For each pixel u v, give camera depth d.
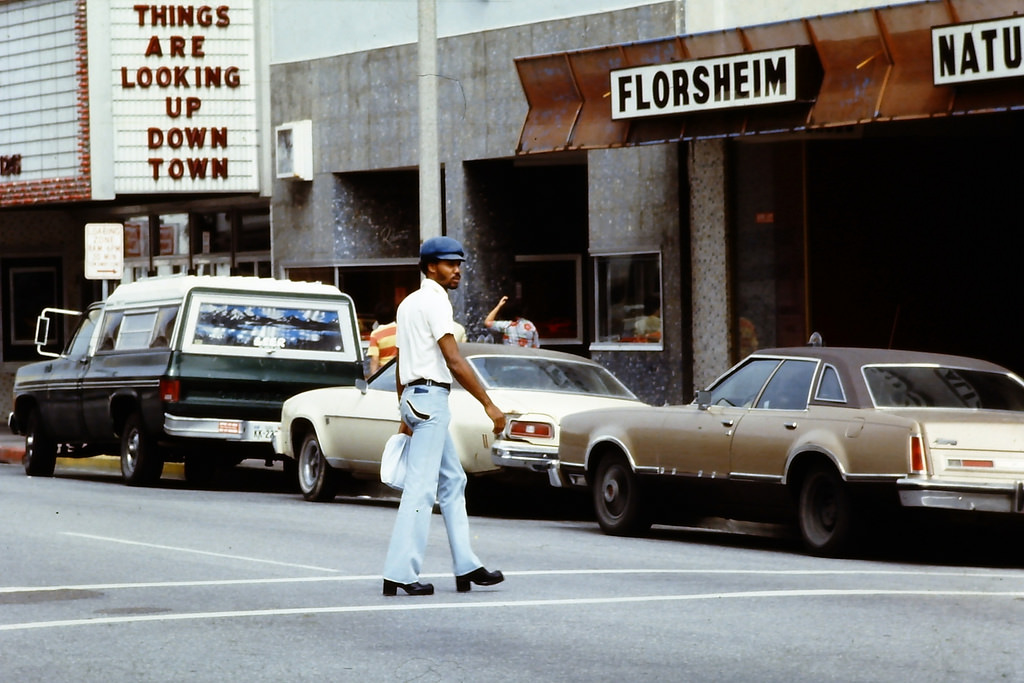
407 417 15.84
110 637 13.41
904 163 33.75
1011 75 26.48
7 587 16.42
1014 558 20.33
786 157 33.50
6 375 55.06
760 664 12.09
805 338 33.25
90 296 54.19
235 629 13.78
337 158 43.47
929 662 12.12
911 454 18.36
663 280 35.66
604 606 14.98
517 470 24.20
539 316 41.59
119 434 31.91
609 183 36.78
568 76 34.12
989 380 20.16
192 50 45.28
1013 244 34.53
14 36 47.22
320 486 27.66
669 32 34.91
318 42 43.91
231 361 30.42
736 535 23.34
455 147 40.03
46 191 46.59
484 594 15.87
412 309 15.84
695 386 35.25
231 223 48.25
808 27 29.73
